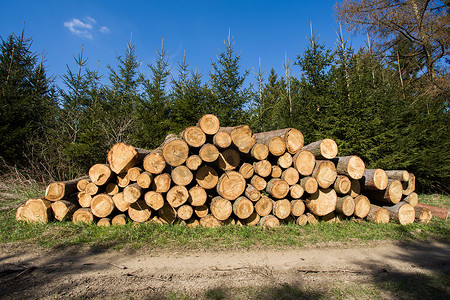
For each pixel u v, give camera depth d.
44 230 4.39
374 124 8.35
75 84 9.46
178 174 4.75
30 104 8.62
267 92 15.53
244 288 2.83
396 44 14.12
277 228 4.85
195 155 4.77
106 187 4.99
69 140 8.59
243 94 9.74
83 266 3.25
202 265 3.36
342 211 5.23
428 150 8.95
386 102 9.20
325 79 9.49
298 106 10.16
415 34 13.12
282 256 3.72
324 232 4.78
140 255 3.63
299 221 5.18
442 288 2.90
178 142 4.76
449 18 11.63
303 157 5.16
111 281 2.89
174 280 2.96
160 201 4.71
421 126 9.27
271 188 4.93
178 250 3.83
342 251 3.98
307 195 5.38
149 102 10.23
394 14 12.72
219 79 9.87
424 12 12.63
